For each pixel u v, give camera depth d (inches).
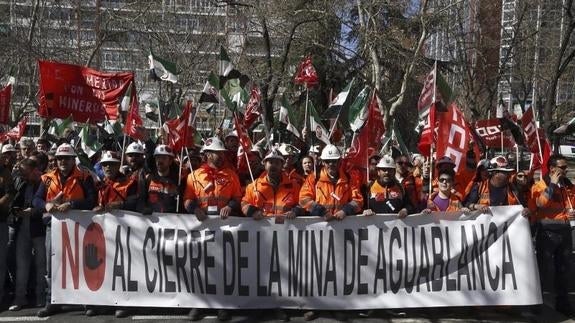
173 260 274.7
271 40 903.7
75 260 273.3
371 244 276.2
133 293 273.9
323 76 988.6
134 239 275.1
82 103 387.9
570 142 1951.3
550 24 1039.6
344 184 282.0
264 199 281.6
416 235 276.7
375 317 277.3
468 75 1037.8
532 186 302.0
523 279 274.1
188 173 315.6
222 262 275.0
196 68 953.5
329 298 275.4
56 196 273.7
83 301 272.2
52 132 512.4
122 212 275.4
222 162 286.2
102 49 992.9
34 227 281.0
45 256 283.3
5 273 286.0
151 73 367.9
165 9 942.4
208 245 275.1
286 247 276.2
